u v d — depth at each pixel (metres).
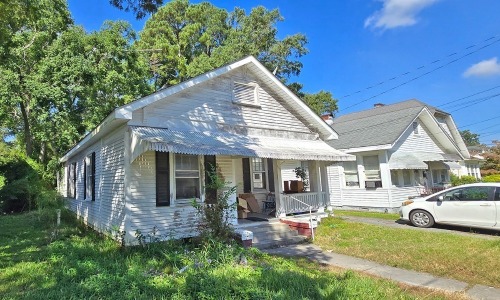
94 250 8.69
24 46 21.08
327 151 13.87
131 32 26.56
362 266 8.08
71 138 23.06
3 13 9.34
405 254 8.99
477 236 11.07
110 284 5.69
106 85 24.69
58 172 25.88
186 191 10.45
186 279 5.88
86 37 23.59
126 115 9.21
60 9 22.84
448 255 8.71
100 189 12.30
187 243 9.73
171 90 10.30
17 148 29.78
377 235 11.60
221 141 10.59
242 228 11.21
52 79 21.64
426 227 13.16
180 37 36.34
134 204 9.27
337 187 21.61
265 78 13.51
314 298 5.32
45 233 11.97
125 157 9.45
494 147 35.66
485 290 6.27
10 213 21.34
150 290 5.52
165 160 10.08
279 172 13.49
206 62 32.78
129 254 8.37
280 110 14.17
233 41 35.69
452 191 12.82
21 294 5.51
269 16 36.12
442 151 24.25
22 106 23.89
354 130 23.09
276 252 9.73
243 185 15.51
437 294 6.04
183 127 10.70
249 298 5.14
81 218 15.92
